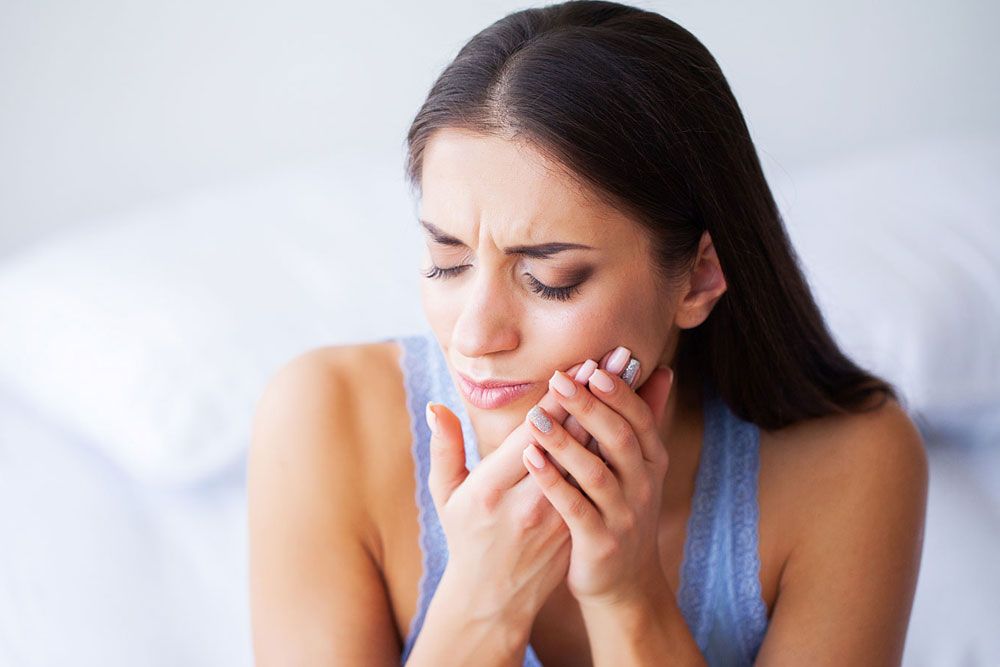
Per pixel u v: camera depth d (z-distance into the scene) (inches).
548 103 38.5
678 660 47.1
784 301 49.4
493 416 44.1
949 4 101.0
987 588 61.6
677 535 52.8
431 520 52.2
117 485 71.2
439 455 45.5
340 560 50.5
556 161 38.6
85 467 72.5
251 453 53.8
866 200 88.0
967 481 70.2
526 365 42.1
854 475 52.5
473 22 101.7
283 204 92.1
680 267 43.4
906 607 52.1
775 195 91.0
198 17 101.3
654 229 41.4
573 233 39.5
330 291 80.0
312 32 101.9
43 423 75.5
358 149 104.7
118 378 71.9
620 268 41.1
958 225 83.1
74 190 104.2
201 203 94.0
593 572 44.8
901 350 73.6
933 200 86.7
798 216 87.0
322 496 51.3
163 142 104.0
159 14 101.1
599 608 46.2
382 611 50.5
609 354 42.6
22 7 100.0
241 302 77.9
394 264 84.0
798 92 102.8
